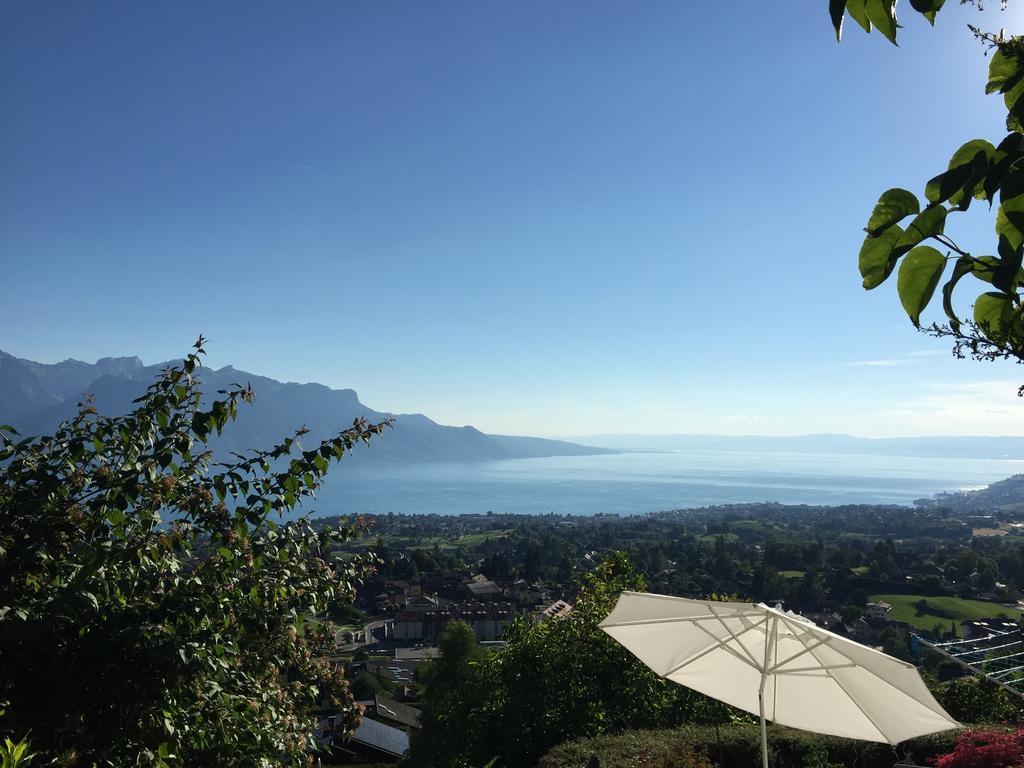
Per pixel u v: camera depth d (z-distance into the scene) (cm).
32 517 336
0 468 350
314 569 437
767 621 429
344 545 482
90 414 384
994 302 116
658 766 579
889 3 96
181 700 347
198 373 406
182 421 387
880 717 374
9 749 246
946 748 653
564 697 881
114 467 366
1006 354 118
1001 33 114
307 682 450
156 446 364
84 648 318
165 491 356
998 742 520
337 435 412
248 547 387
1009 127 106
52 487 336
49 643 309
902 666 390
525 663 920
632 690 891
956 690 893
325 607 447
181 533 362
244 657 402
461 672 2227
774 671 414
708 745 667
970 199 93
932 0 95
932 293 100
